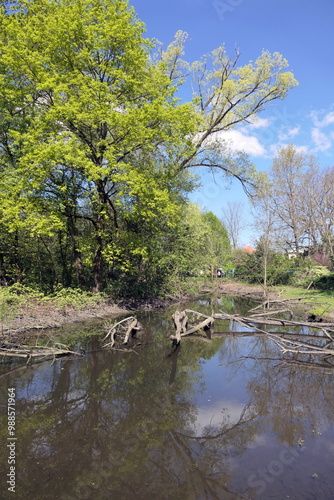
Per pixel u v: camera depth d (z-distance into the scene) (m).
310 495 4.02
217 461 4.78
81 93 14.73
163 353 10.66
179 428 5.78
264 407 6.65
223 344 12.12
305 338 12.98
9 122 15.45
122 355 10.19
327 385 7.93
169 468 4.60
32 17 15.55
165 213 18.75
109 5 15.36
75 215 17.25
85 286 18.59
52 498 3.96
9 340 10.66
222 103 20.36
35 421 5.95
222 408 6.61
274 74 19.45
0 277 17.44
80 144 14.81
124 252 18.77
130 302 19.84
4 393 7.09
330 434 5.56
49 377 8.10
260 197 23.02
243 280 34.41
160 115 15.24
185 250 23.11
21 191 14.42
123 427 5.80
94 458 4.83
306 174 33.09
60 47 14.61
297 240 33.44
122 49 15.90
